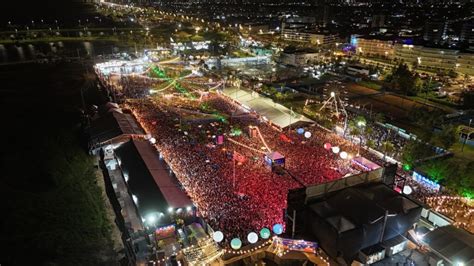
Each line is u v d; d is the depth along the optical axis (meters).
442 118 73.94
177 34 185.50
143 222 39.78
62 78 112.94
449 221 33.78
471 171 47.84
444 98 98.00
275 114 72.06
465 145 66.88
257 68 132.75
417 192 45.34
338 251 28.95
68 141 67.38
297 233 32.91
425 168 50.53
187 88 95.44
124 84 97.94
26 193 50.91
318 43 178.00
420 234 31.22
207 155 56.00
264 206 41.97
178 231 38.22
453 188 45.09
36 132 72.31
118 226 44.88
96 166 58.81
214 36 182.00
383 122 75.19
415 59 140.00
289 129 66.81
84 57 140.88
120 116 69.12
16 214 45.62
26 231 42.94
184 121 70.19
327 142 61.53
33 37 186.62
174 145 59.34
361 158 51.09
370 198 31.67
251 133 63.72
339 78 119.38
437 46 136.75
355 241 28.48
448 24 195.25
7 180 54.31
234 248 33.22
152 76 107.69
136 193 44.84
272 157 51.19
